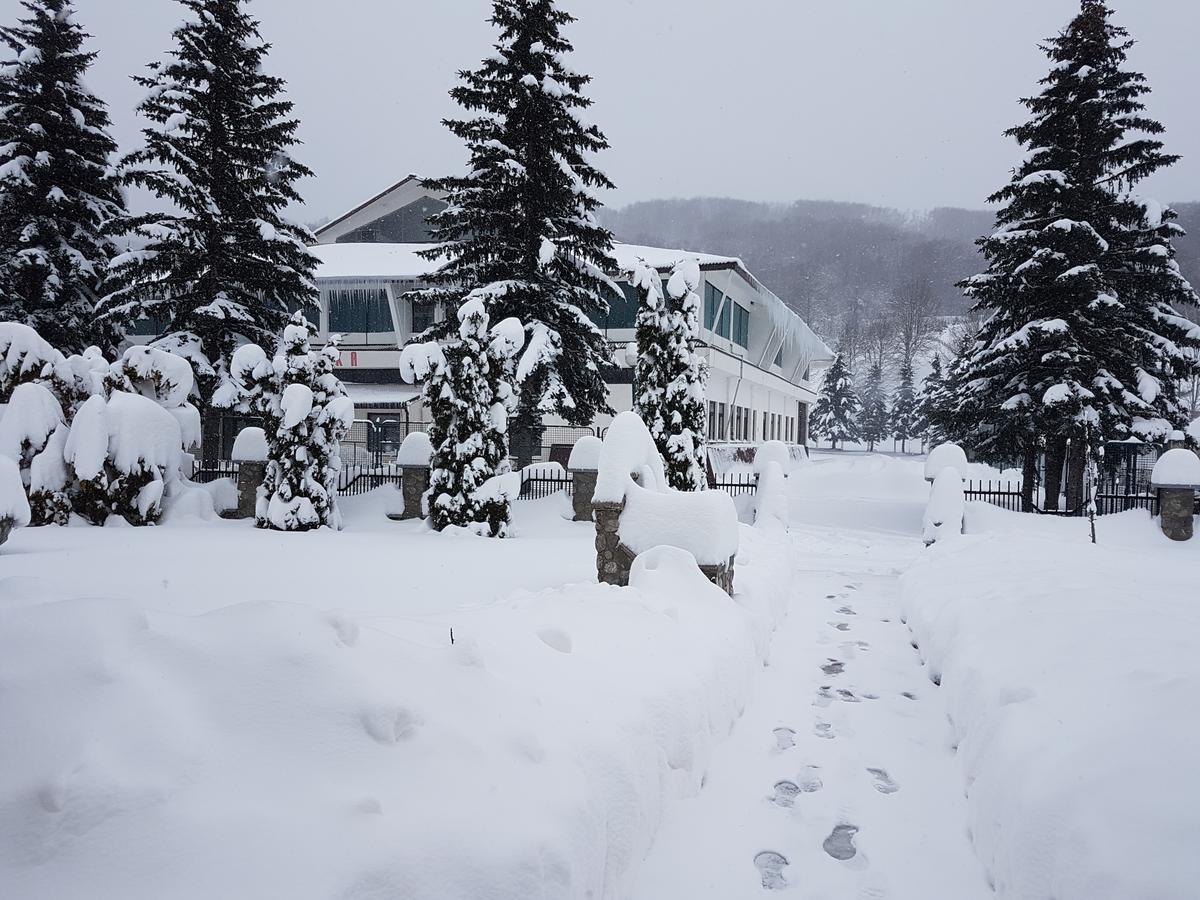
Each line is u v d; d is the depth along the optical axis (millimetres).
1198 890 2264
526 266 20453
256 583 8359
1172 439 18094
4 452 13836
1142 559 9969
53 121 25203
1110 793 2836
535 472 21125
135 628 2484
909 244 164625
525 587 8492
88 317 25547
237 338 22172
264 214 22906
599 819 2828
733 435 37375
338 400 15273
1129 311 21281
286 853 1953
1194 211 117438
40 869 1812
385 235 40344
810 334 49781
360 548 11828
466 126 20516
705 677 4738
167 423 15516
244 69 22359
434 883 2051
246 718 2354
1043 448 20922
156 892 1796
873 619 8852
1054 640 4926
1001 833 3275
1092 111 19578
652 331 14336
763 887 3273
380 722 2494
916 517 21188
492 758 2678
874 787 4320
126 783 1981
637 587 6328
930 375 78188
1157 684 3684
